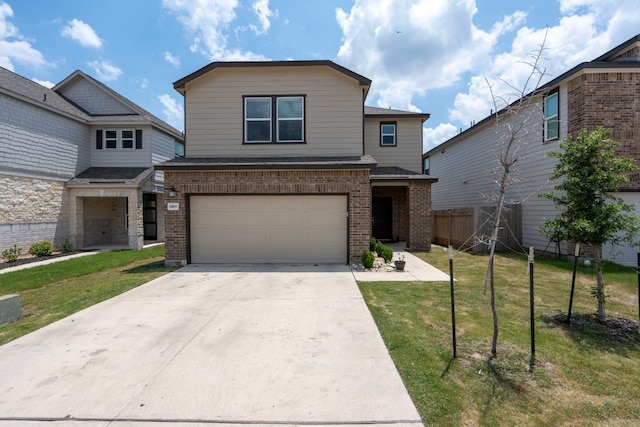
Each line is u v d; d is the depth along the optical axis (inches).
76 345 166.6
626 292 264.8
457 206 765.9
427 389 125.8
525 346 162.9
